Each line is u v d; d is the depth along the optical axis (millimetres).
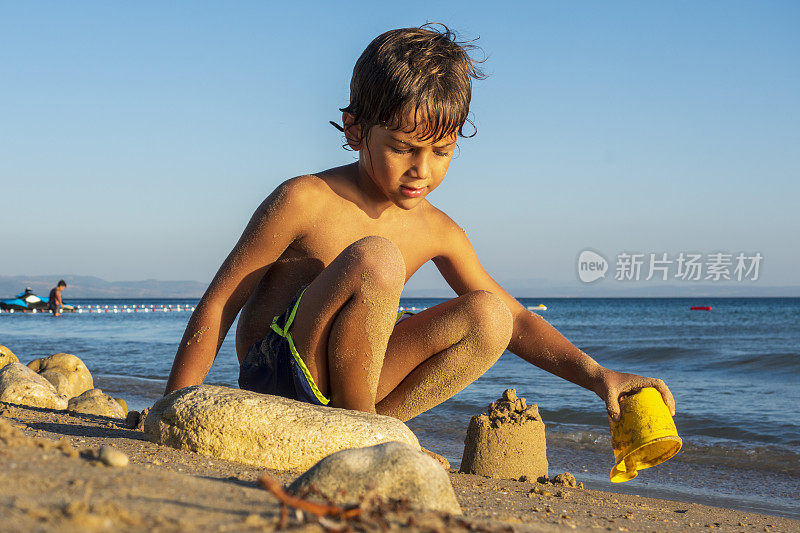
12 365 5102
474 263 3287
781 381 12094
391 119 2518
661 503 3586
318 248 2859
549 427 7355
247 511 1408
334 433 2398
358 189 2922
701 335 26141
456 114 2553
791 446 6453
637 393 2916
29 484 1426
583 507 2777
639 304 99438
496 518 1854
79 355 16203
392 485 1707
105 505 1240
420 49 2562
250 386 2896
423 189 2705
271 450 2379
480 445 3842
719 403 9289
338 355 2568
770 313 53750
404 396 2930
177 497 1485
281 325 2793
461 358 2824
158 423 2561
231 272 2820
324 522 1249
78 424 3266
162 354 16578
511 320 2861
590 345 20688
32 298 52594
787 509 4363
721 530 2691
